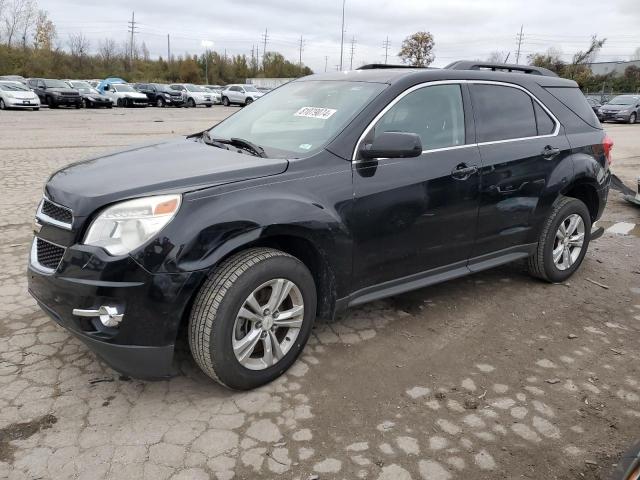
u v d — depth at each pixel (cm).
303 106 386
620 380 335
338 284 335
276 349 312
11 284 435
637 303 452
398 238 357
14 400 291
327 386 315
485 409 300
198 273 271
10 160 1055
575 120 482
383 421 287
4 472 241
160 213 269
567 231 477
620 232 675
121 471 245
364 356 350
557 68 5672
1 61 5528
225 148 361
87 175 309
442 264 395
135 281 263
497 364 348
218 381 294
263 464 253
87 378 313
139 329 269
